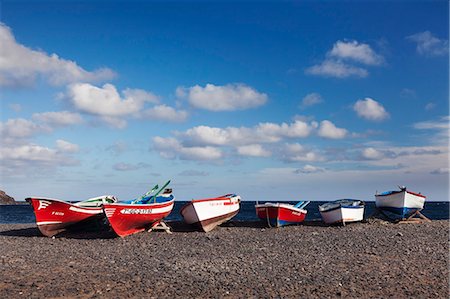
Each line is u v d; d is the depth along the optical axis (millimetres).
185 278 12812
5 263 15203
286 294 11195
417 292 11359
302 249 18172
